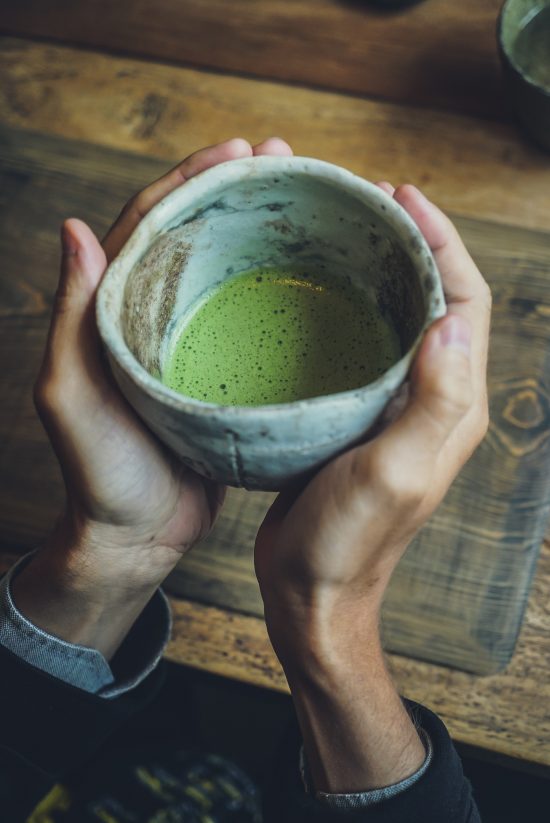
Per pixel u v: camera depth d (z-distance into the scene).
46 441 0.68
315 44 0.79
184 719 0.74
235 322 0.54
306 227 0.51
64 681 0.58
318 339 0.53
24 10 0.83
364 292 0.53
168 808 0.69
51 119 0.78
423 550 0.64
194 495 0.59
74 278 0.50
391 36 0.79
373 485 0.46
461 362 0.44
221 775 0.71
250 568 0.65
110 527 0.56
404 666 0.62
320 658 0.51
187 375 0.53
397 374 0.44
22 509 0.67
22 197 0.75
